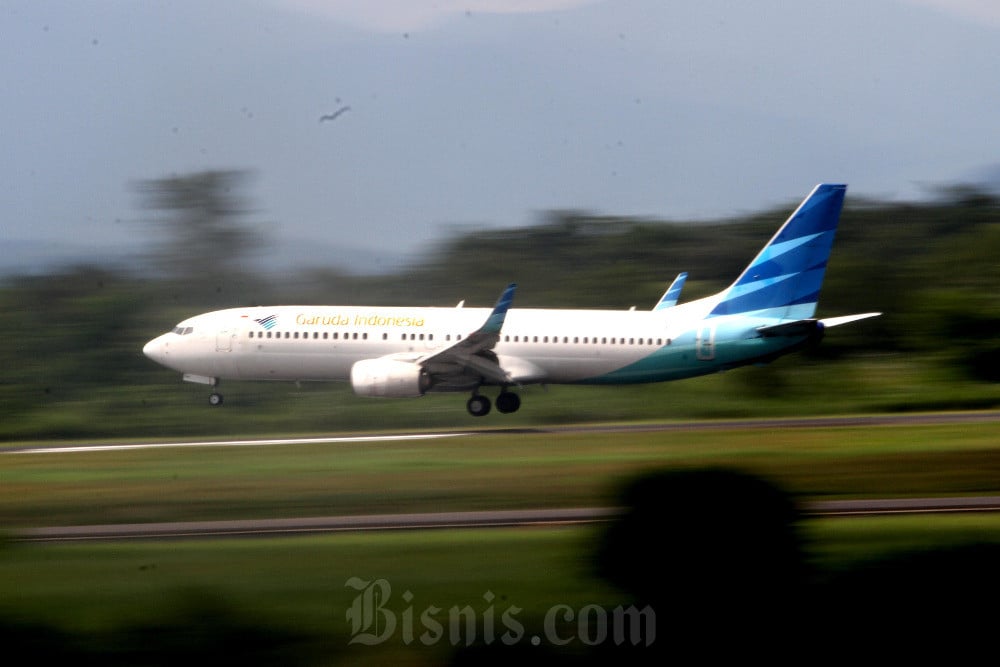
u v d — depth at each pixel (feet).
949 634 190.08
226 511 287.69
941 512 268.62
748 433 417.90
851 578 206.90
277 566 229.86
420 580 219.00
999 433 395.55
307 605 207.41
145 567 230.07
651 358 469.16
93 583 219.20
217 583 218.38
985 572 208.54
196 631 197.26
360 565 229.45
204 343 495.00
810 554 219.82
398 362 456.04
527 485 313.32
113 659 191.01
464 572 222.89
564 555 229.66
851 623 194.29
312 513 283.59
